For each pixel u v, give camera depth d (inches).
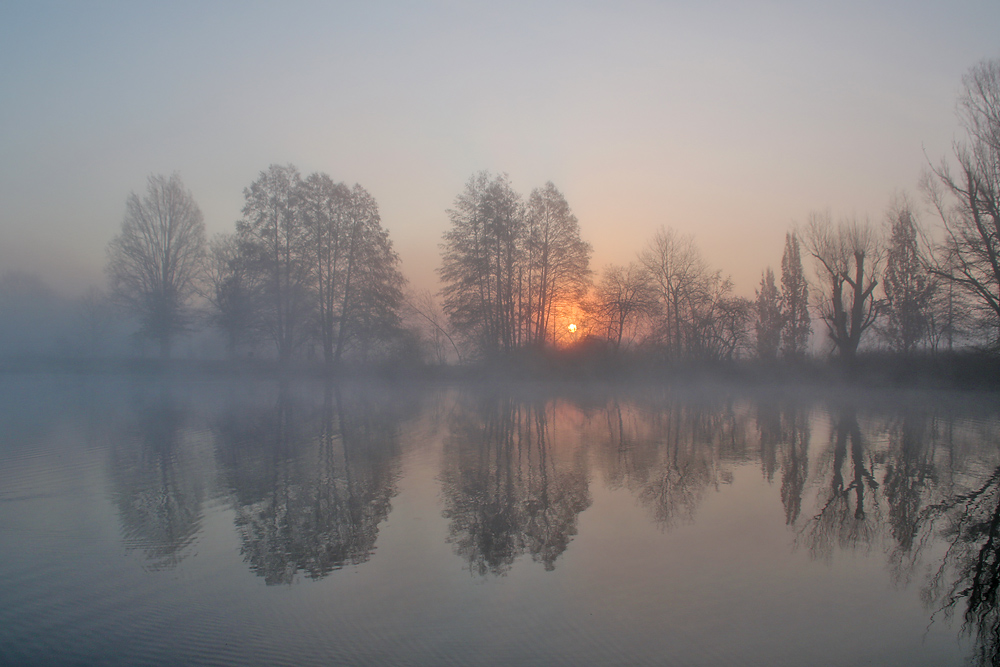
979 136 1162.6
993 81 1146.7
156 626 243.1
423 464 563.5
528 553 324.8
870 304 1596.9
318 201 1729.8
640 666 211.2
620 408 1143.0
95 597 271.0
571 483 484.4
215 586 282.7
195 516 394.3
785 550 327.9
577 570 299.3
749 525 373.1
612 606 258.2
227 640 231.3
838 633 235.1
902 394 1461.6
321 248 1734.7
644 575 292.7
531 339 1788.9
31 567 307.4
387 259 1792.6
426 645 226.2
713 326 1892.2
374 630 238.5
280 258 1722.4
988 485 478.6
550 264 1769.2
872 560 314.2
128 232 1867.6
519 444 683.4
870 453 626.2
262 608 259.1
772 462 574.2
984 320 1215.6
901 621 246.2
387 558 317.7
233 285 1750.7
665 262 2022.6
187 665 213.0
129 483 485.1
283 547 335.3
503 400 1306.6
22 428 805.9
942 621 245.9
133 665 213.8
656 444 685.9
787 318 2129.7
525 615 250.5
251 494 449.4
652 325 2033.7
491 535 354.6
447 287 1756.9
